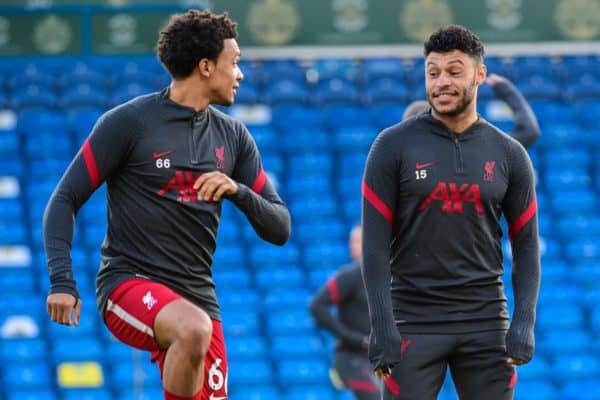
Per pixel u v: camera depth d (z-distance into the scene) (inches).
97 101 2447.1
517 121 1072.8
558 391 1879.9
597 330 1988.2
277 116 2463.1
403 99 2511.1
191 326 751.7
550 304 2039.9
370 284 824.3
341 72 2539.4
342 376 1384.1
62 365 1861.5
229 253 2107.5
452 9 2501.2
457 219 824.3
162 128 802.2
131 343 793.6
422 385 826.2
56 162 2313.0
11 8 2432.3
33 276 2074.3
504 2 2509.8
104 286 802.2
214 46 807.7
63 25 2437.3
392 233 847.1
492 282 837.2
